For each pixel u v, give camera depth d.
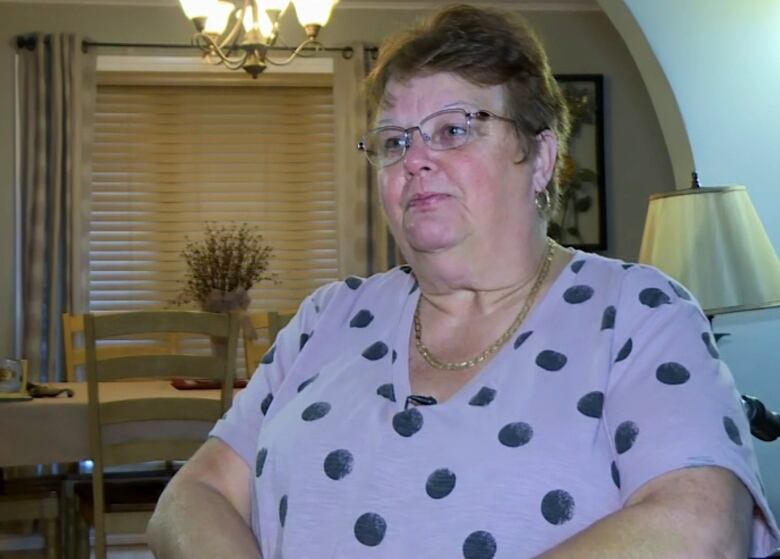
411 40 1.27
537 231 1.27
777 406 3.23
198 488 1.32
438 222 1.22
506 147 1.24
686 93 3.29
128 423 3.32
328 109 5.85
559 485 1.08
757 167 3.29
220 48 4.29
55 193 5.30
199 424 3.34
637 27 3.29
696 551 0.98
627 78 5.68
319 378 1.31
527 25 1.28
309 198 5.84
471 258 1.23
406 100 1.26
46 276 5.31
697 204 2.69
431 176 1.23
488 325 1.23
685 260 2.67
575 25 5.69
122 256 5.73
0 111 5.38
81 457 3.29
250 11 4.24
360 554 1.14
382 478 1.16
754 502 1.05
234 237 5.80
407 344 1.27
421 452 1.15
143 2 5.53
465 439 1.13
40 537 4.88
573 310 1.19
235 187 5.83
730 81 3.29
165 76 5.68
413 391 1.22
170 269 5.77
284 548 1.20
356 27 5.61
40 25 5.45
